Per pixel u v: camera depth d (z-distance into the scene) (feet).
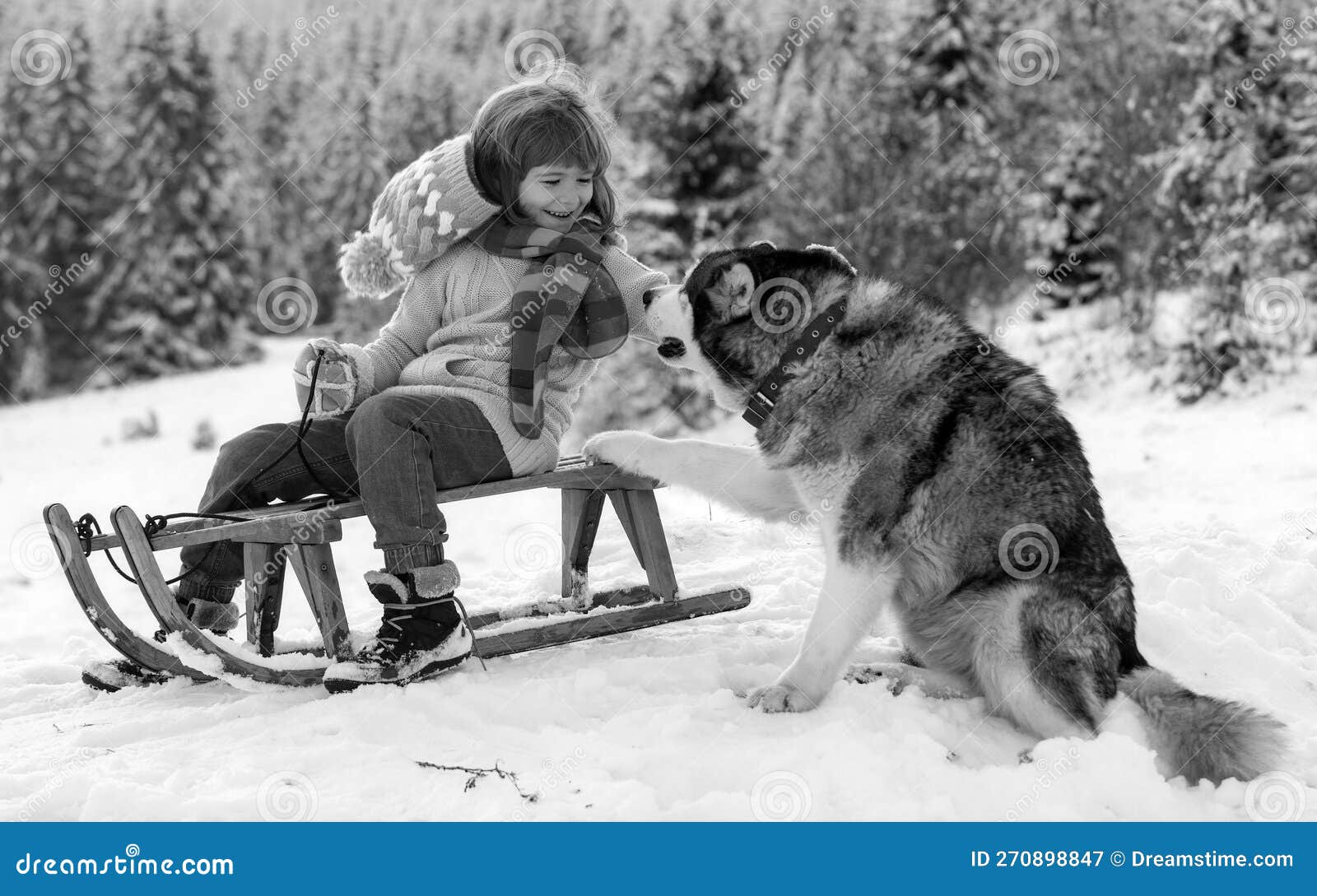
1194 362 42.68
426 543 10.16
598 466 11.29
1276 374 41.91
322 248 109.81
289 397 84.58
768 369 10.86
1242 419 37.99
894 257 57.00
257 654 10.36
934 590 10.14
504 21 139.33
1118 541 16.57
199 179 95.14
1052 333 53.21
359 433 10.10
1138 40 47.98
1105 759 8.21
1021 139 60.75
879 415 10.19
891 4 64.95
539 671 10.73
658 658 10.90
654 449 11.12
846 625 9.86
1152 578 13.98
